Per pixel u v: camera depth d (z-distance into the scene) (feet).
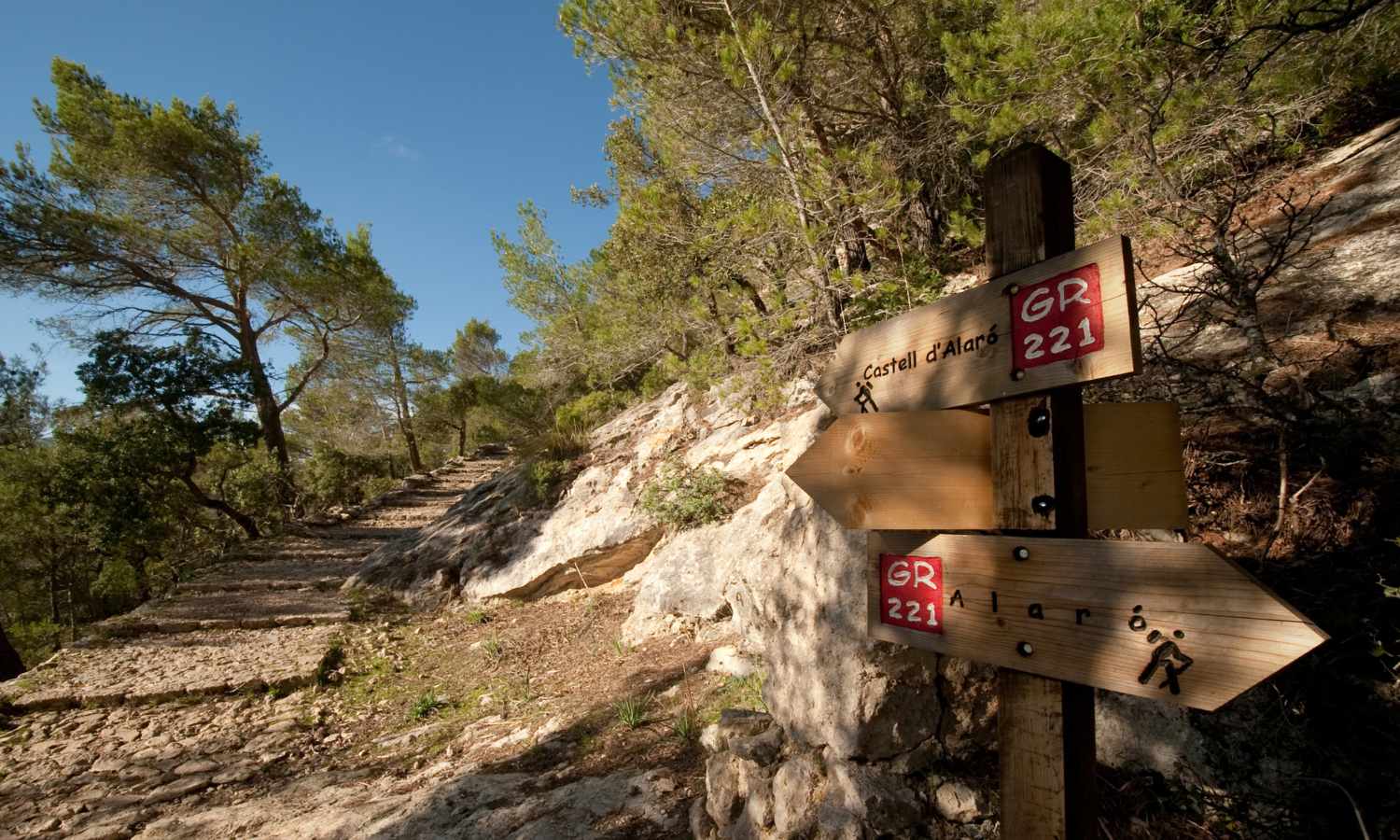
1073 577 3.89
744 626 13.84
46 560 51.57
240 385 48.91
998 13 17.13
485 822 9.70
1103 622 3.74
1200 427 8.74
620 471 25.71
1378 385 7.73
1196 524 8.03
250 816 11.71
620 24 19.88
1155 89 12.01
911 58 21.90
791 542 8.67
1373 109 13.78
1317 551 7.04
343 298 57.98
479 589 25.27
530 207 51.11
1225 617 3.30
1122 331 3.59
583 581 23.75
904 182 18.26
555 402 50.88
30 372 50.98
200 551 54.49
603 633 19.65
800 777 7.45
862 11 20.42
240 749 15.21
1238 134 13.11
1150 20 11.16
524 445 35.65
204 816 12.00
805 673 7.89
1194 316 10.17
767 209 16.80
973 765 7.19
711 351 20.12
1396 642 5.96
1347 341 8.50
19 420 50.55
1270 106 12.24
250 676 19.15
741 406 20.81
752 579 9.57
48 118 46.09
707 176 20.72
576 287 48.52
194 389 46.34
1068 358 3.90
